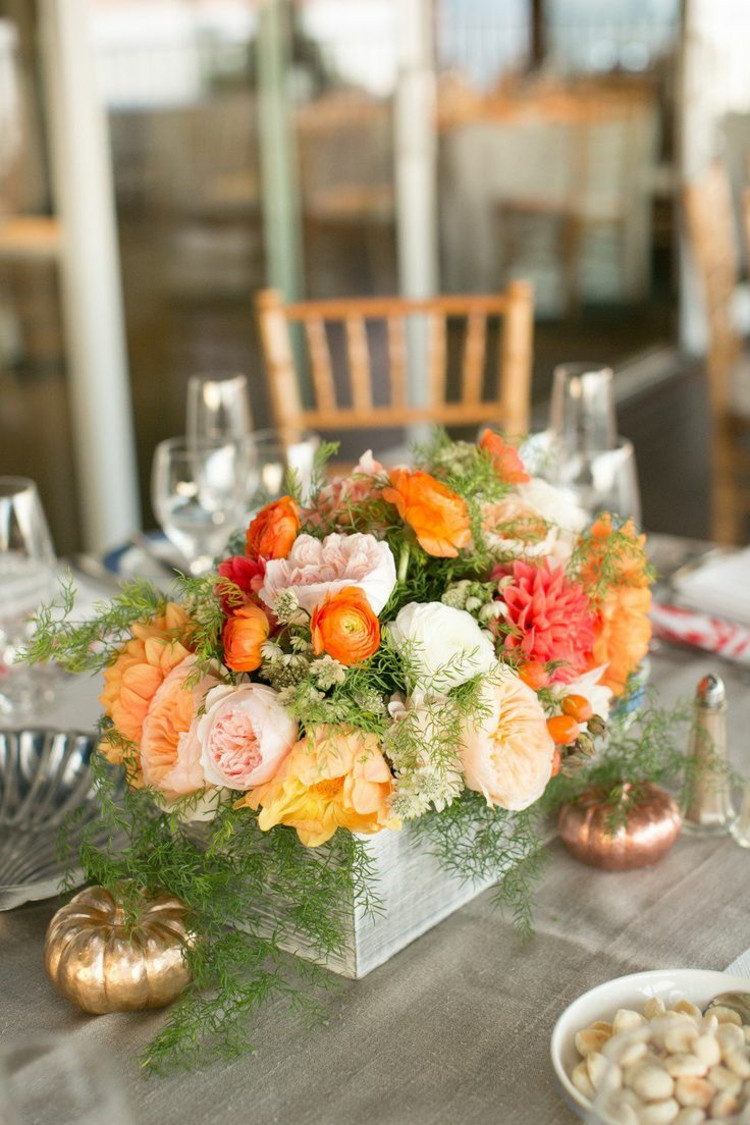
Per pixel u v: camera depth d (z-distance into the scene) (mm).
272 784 743
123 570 1492
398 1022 809
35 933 910
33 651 851
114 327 2990
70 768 1070
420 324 3959
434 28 3814
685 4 4758
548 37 4250
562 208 4520
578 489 1348
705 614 1349
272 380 2113
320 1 3396
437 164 3961
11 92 2666
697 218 2809
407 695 788
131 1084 764
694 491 3844
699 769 992
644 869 961
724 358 2934
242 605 799
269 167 3355
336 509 865
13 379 2852
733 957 858
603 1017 754
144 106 2951
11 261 2766
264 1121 735
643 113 4762
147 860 846
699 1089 640
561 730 818
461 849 873
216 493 1379
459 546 803
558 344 4676
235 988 799
